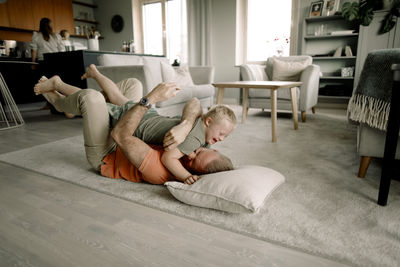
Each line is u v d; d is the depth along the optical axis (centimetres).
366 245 90
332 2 431
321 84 465
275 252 88
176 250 89
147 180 137
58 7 597
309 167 167
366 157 146
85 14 665
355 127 288
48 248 91
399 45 372
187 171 122
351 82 443
